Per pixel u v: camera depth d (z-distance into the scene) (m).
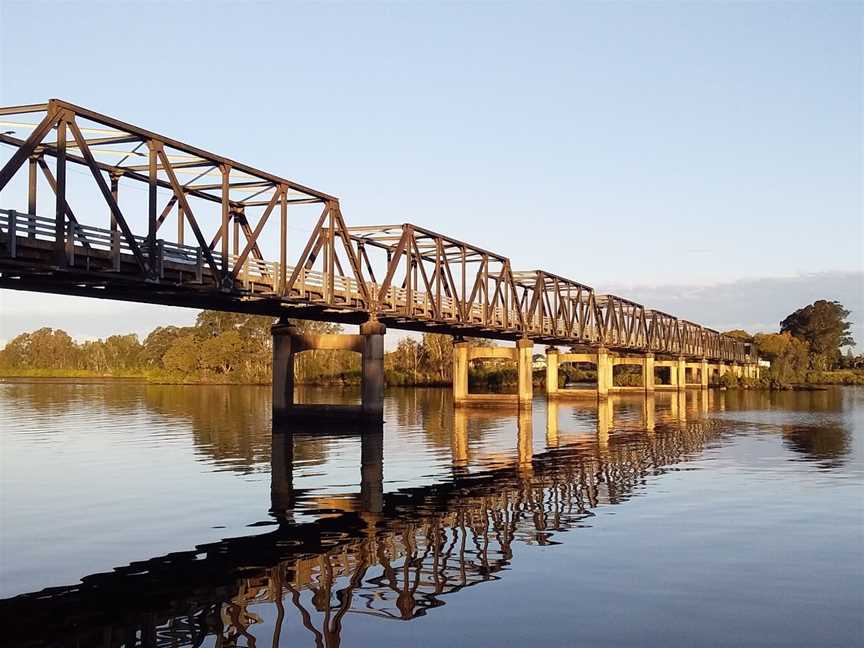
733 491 28.00
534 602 15.52
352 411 53.12
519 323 76.00
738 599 15.61
